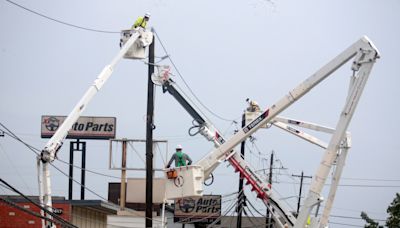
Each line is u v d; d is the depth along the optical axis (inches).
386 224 2164.1
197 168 1087.6
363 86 898.1
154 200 1883.6
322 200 911.7
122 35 1121.4
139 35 1108.5
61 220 863.7
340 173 1128.2
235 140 1077.1
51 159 900.0
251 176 1305.4
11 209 1499.8
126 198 1982.0
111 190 2255.2
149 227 1283.2
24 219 1501.0
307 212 914.1
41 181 895.1
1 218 1499.8
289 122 1279.5
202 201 2017.7
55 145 911.7
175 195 1095.6
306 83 973.2
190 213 2020.2
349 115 901.8
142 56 1119.0
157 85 1285.7
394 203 2160.4
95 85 992.2
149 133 1289.4
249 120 1405.0
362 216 2229.3
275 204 1289.4
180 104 1311.5
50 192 896.9
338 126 906.7
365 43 900.0
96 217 1643.7
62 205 1557.6
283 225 1299.2
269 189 1301.7
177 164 1152.2
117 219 1669.5
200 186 1087.6
